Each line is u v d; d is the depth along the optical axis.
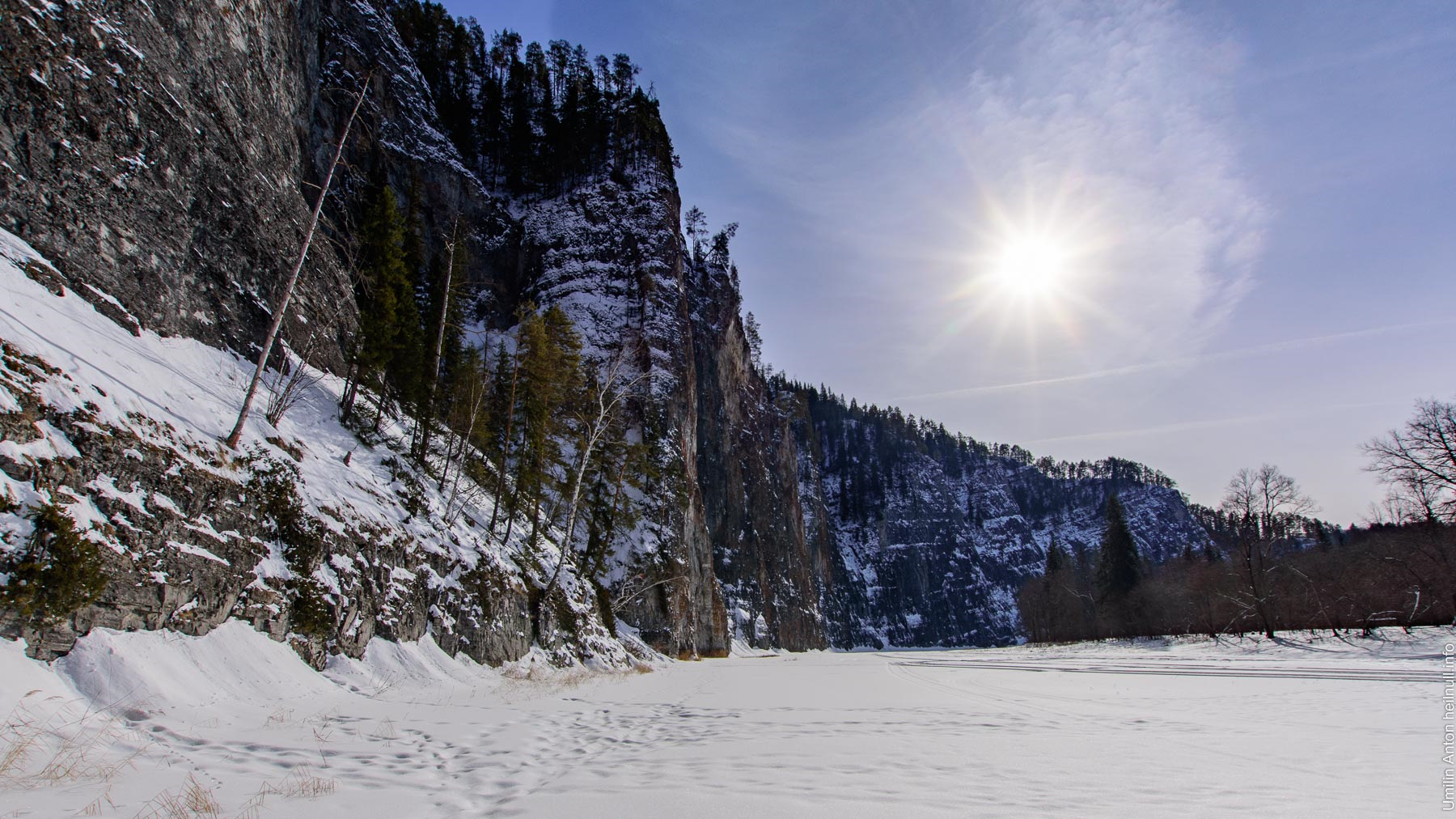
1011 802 6.03
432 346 32.22
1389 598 37.75
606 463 45.00
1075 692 19.50
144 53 20.14
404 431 31.06
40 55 16.55
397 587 19.14
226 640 12.77
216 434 15.97
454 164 64.94
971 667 37.09
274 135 28.84
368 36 58.25
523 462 34.12
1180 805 5.83
